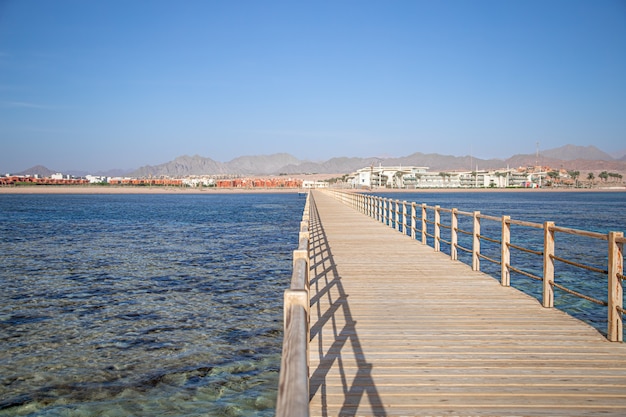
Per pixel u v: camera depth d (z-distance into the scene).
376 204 29.50
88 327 12.38
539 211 75.69
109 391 8.43
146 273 20.53
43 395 8.31
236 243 32.34
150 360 9.90
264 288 17.20
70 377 9.07
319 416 4.45
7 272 21.02
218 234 39.06
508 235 10.28
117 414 7.55
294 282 3.68
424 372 5.48
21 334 11.79
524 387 5.04
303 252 5.10
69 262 24.00
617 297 6.46
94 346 10.84
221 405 7.79
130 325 12.52
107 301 15.30
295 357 2.28
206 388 8.46
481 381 5.20
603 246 29.61
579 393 4.88
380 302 8.87
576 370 5.49
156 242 33.19
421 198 155.25
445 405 4.64
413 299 9.10
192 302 15.07
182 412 7.56
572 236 36.47
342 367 5.65
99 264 23.25
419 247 16.78
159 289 17.14
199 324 12.54
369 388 5.06
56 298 15.79
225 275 19.89
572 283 17.52
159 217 62.91
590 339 6.62
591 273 19.67
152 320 12.98
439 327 7.24
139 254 26.91
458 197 165.75
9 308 14.45
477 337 6.74
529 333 6.90
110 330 12.07
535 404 4.63
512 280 18.02
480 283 10.62
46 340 11.31
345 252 15.56
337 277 11.36
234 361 9.78
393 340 6.64
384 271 12.16
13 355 10.28
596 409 4.52
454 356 5.98
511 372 5.45
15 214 70.25
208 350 10.47
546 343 6.46
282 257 25.36
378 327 7.27
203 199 155.88
